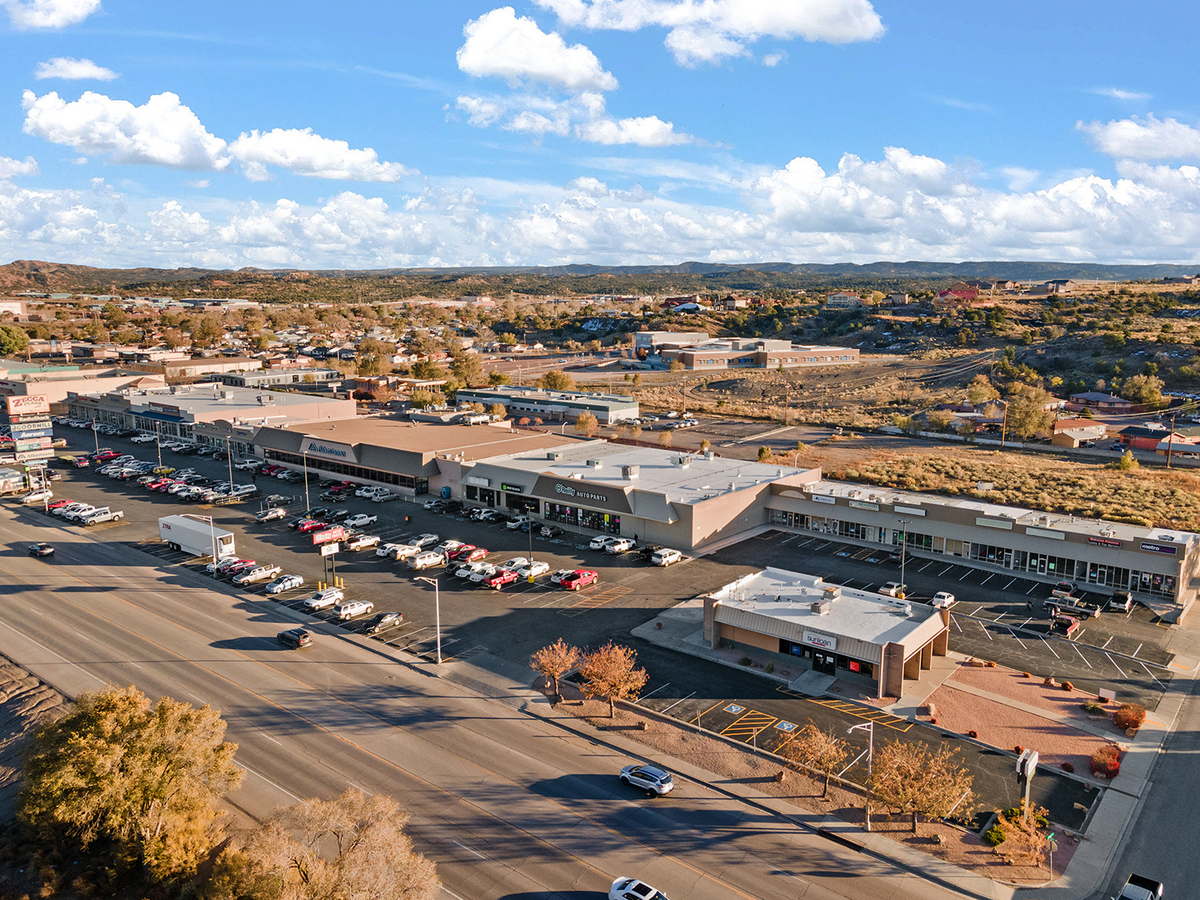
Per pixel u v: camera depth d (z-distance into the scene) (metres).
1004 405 176.38
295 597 69.12
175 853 35.19
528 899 34.22
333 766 44.19
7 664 56.31
